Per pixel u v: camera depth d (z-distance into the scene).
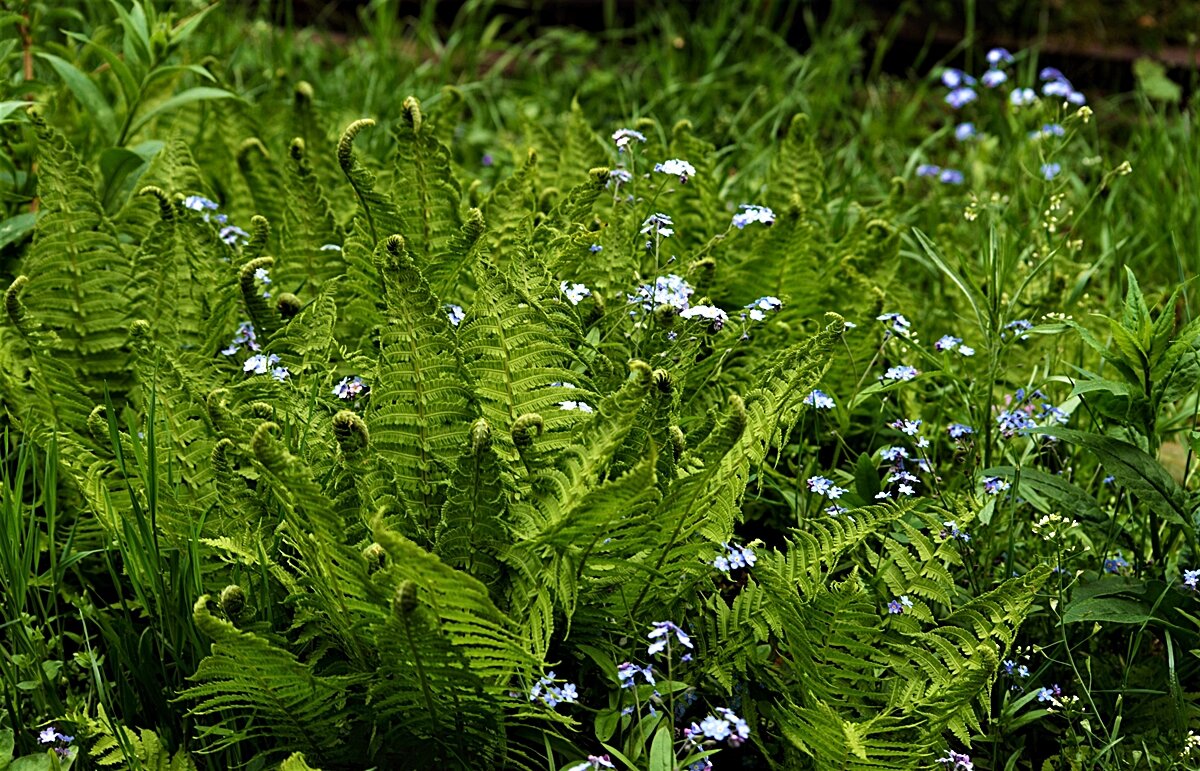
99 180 3.30
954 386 3.13
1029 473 2.49
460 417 2.06
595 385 2.29
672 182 3.25
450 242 2.51
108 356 2.75
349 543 2.10
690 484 1.93
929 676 2.15
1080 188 4.21
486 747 2.11
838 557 2.27
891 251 3.27
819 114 5.05
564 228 2.68
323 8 5.73
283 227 2.86
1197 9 5.63
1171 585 2.35
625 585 2.09
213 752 2.16
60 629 2.34
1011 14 5.56
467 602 1.86
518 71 5.45
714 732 1.88
